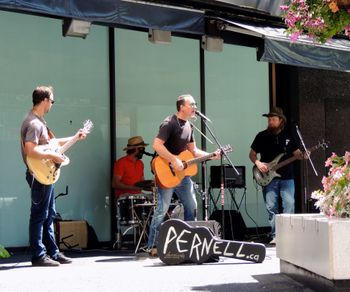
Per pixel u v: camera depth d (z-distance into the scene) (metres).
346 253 4.38
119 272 5.86
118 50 9.38
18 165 8.52
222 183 7.96
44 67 8.80
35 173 6.25
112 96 9.25
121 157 9.27
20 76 8.62
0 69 8.49
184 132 7.13
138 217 8.05
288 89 10.54
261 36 8.22
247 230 10.29
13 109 8.55
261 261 6.27
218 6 8.98
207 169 9.98
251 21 9.44
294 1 5.23
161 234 6.36
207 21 8.66
